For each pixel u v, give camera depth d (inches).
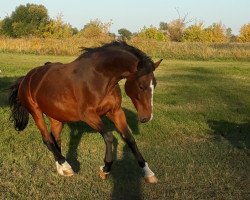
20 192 223.8
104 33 1753.2
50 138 255.0
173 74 785.6
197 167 262.7
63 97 229.9
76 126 345.4
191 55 1222.9
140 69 205.3
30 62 921.5
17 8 2406.5
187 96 514.9
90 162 272.5
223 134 352.5
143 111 207.0
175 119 385.4
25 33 2297.0
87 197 218.2
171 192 223.5
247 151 300.7
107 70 217.0
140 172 254.1
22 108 271.4
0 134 319.9
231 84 647.8
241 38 2276.1
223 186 231.9
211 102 478.3
